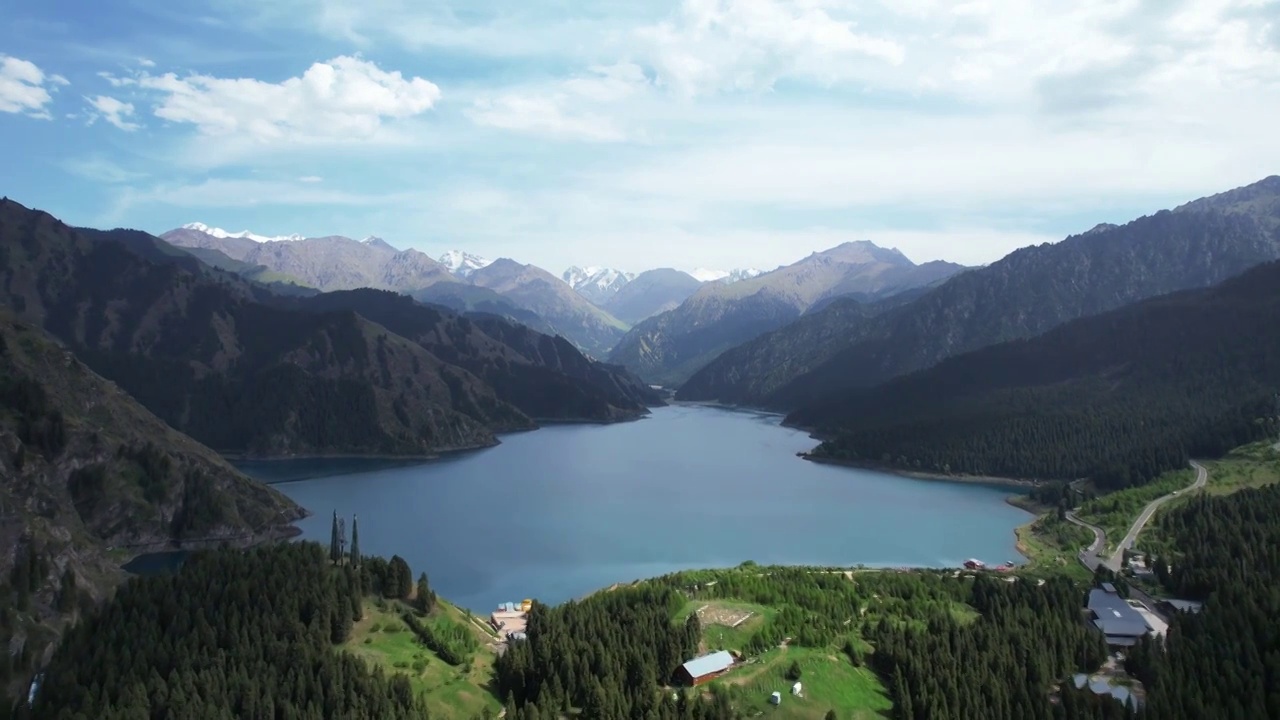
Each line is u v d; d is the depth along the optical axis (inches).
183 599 6048.2
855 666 6146.7
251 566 6550.2
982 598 7465.6
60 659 5664.4
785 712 5457.7
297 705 5147.6
